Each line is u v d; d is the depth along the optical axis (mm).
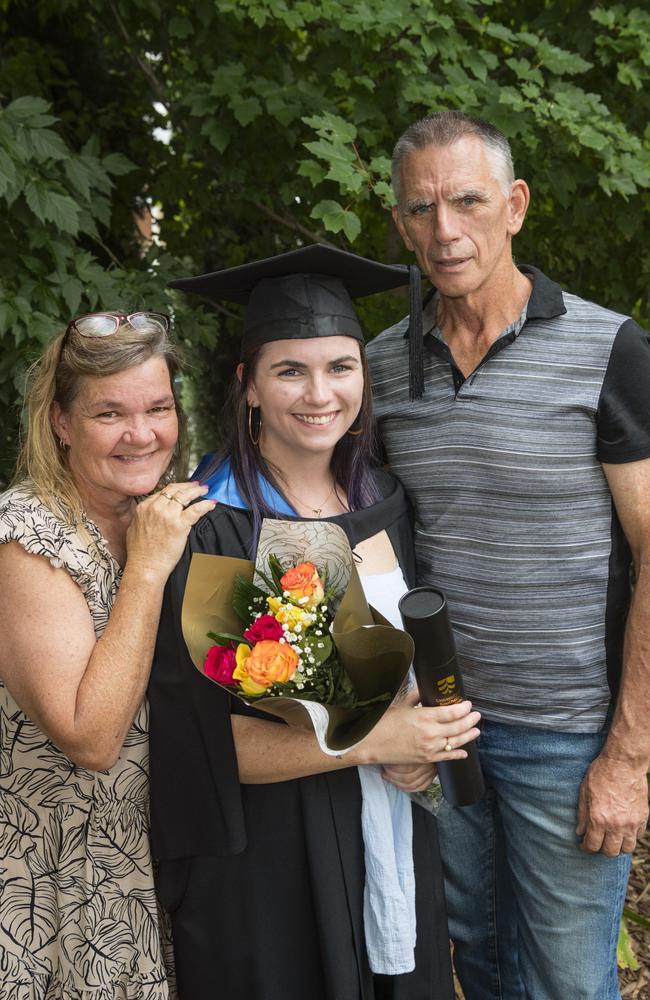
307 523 1670
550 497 1888
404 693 1777
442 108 3078
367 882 1726
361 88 3154
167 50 3742
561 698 1979
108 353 1658
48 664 1616
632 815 1907
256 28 3369
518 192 1934
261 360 1771
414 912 1750
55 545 1656
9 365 2980
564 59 3133
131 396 1677
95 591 1692
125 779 1741
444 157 1833
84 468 1735
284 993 1745
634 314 4227
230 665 1565
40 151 2893
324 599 1644
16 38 4191
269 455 1845
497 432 1895
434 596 1631
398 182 1938
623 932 2686
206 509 1686
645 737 1872
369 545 1870
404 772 1722
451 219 1840
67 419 1732
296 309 1756
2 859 1726
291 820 1739
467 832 2225
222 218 4293
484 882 2266
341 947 1709
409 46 3037
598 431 1848
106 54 4453
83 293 3049
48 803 1727
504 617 1967
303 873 1741
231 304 4418
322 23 3170
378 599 1834
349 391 1771
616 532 1910
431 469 1986
